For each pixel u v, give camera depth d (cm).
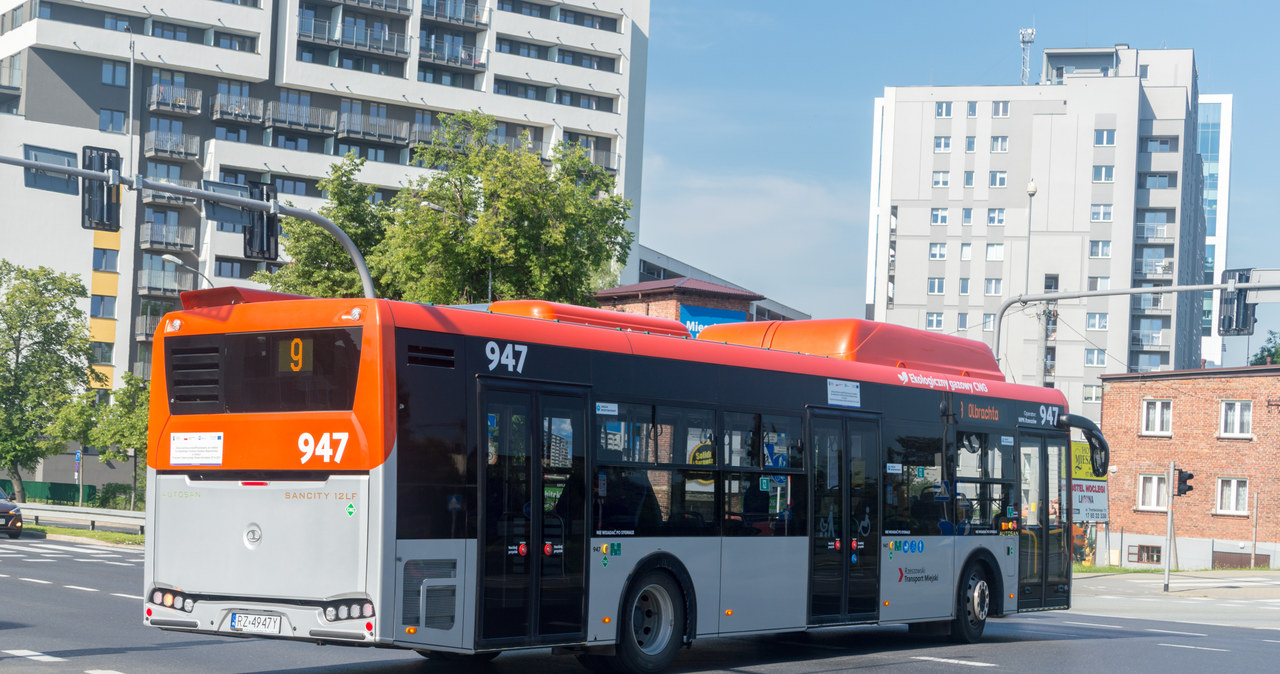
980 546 1709
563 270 3716
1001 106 10369
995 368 1842
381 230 4466
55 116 7844
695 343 1341
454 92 8956
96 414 6756
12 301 7012
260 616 1070
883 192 10869
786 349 1650
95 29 7844
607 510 1212
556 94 9475
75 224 7956
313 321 1072
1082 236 10156
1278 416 5041
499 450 1116
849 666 1388
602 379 1223
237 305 1115
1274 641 1923
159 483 1135
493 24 9162
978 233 10344
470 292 3753
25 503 6838
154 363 1152
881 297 10769
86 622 1648
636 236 9756
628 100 9738
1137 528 5381
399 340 1053
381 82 8706
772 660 1434
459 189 3788
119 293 8112
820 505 1462
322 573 1041
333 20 8650
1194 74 11769
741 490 1362
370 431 1034
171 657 1320
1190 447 5269
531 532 1135
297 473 1063
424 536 1050
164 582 1123
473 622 1080
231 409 1105
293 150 8369
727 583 1334
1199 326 12712
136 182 1948
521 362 1148
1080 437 4872
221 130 8388
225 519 1095
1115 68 11656
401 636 1027
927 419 1638
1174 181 10244
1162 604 3008
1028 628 1998
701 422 1325
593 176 3962
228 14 8200
